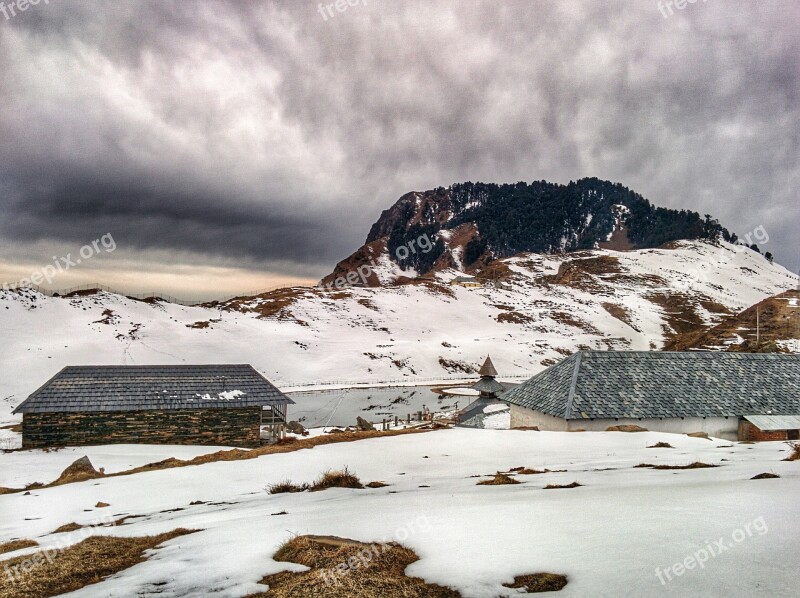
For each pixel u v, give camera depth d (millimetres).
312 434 51750
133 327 117312
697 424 31156
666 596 6266
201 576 8367
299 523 11430
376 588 7168
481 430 32594
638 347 164625
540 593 6703
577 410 30438
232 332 129000
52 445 37969
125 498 18781
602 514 10078
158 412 39906
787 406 32125
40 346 98125
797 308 129125
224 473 22062
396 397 98500
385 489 16703
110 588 8203
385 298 184250
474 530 9609
